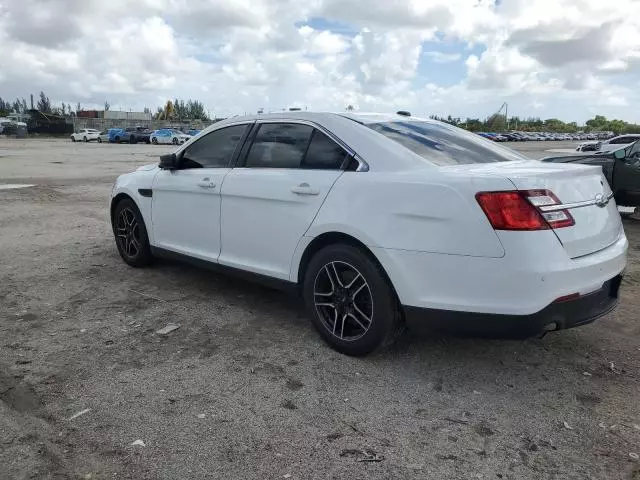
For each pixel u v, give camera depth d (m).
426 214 3.30
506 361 3.82
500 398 3.33
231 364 3.74
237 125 4.80
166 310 4.77
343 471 2.63
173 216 5.25
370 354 3.80
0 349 3.93
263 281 4.41
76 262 6.31
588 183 3.49
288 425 3.01
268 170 4.33
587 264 3.23
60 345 4.01
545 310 3.07
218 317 4.61
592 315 3.32
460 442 2.88
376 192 3.55
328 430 2.97
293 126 4.32
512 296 3.08
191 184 4.94
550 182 3.19
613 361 3.84
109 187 14.05
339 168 3.87
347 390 3.40
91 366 3.68
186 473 2.60
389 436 2.92
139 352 3.91
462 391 3.41
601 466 2.69
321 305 3.98
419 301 3.36
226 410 3.15
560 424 3.05
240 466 2.66
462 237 3.18
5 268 6.04
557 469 2.67
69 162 24.55
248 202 4.39
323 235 3.85
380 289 3.55
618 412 3.18
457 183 3.23
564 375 3.62
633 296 5.25
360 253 3.63
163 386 3.42
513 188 3.09
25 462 2.65
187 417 3.07
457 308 3.24
